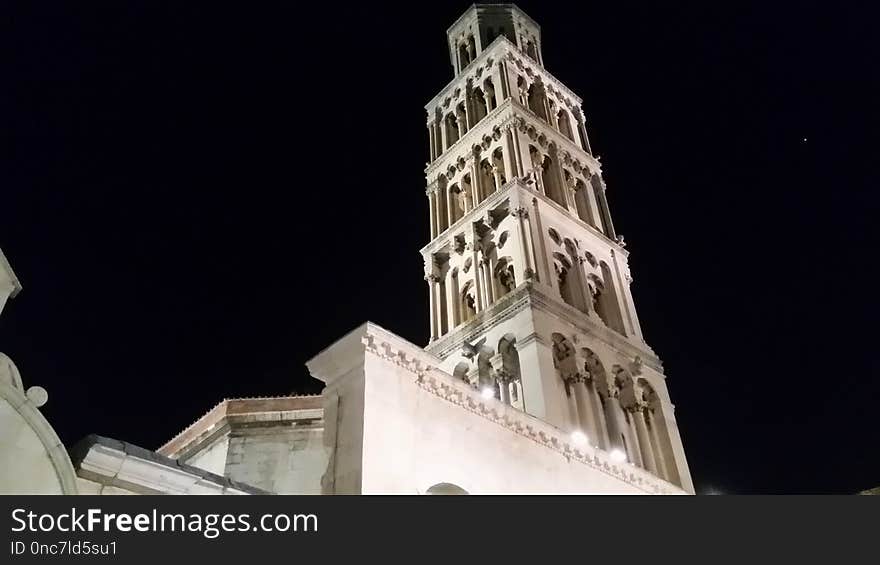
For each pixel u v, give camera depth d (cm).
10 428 1353
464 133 6456
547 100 6681
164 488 1575
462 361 4797
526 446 2731
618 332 5194
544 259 4994
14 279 1502
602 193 6344
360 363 2284
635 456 4512
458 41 7525
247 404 2609
